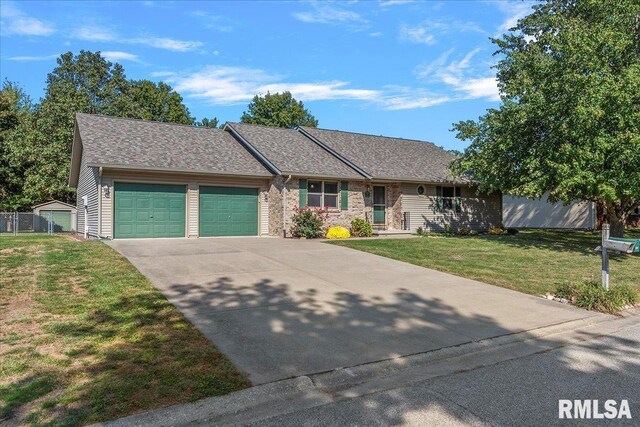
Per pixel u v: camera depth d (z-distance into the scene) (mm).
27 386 3795
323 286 8273
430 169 22344
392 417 3547
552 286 8867
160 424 3289
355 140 23766
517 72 16797
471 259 12102
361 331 5824
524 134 14891
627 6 13625
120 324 5598
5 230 23031
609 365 4855
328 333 5688
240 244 13773
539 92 13695
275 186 17469
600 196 12812
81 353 4598
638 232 22609
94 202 15289
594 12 15234
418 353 5121
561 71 13422
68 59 42344
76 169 20344
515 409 3711
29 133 27188
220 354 4754
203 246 12938
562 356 5168
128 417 3340
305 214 16688
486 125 17203
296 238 16391
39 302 6461
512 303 7559
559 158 13094
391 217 21312
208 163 16516
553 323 6520
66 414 3342
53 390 3742
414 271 10062
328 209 18109
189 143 18203
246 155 18641
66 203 27500
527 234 21344
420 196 21484
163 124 19609
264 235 17766
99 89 38188
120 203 15016
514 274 10016
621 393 4062
